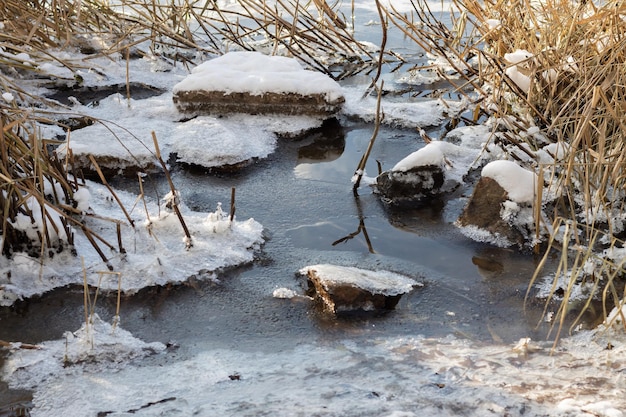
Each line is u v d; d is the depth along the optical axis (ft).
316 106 15.99
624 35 12.21
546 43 14.23
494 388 7.89
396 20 23.25
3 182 10.12
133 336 9.21
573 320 9.61
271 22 19.58
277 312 9.78
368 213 12.56
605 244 11.26
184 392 7.97
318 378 8.21
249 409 7.53
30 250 10.46
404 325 9.52
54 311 9.69
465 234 11.84
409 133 15.78
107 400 7.82
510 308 9.91
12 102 11.46
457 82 18.56
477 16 16.16
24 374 8.27
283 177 13.83
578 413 7.33
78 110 15.93
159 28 19.03
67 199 11.32
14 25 14.55
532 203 11.64
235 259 10.94
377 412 7.44
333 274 10.06
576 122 13.03
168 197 11.68
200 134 14.69
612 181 11.73
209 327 9.45
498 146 14.25
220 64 16.67
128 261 10.59
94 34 18.88
